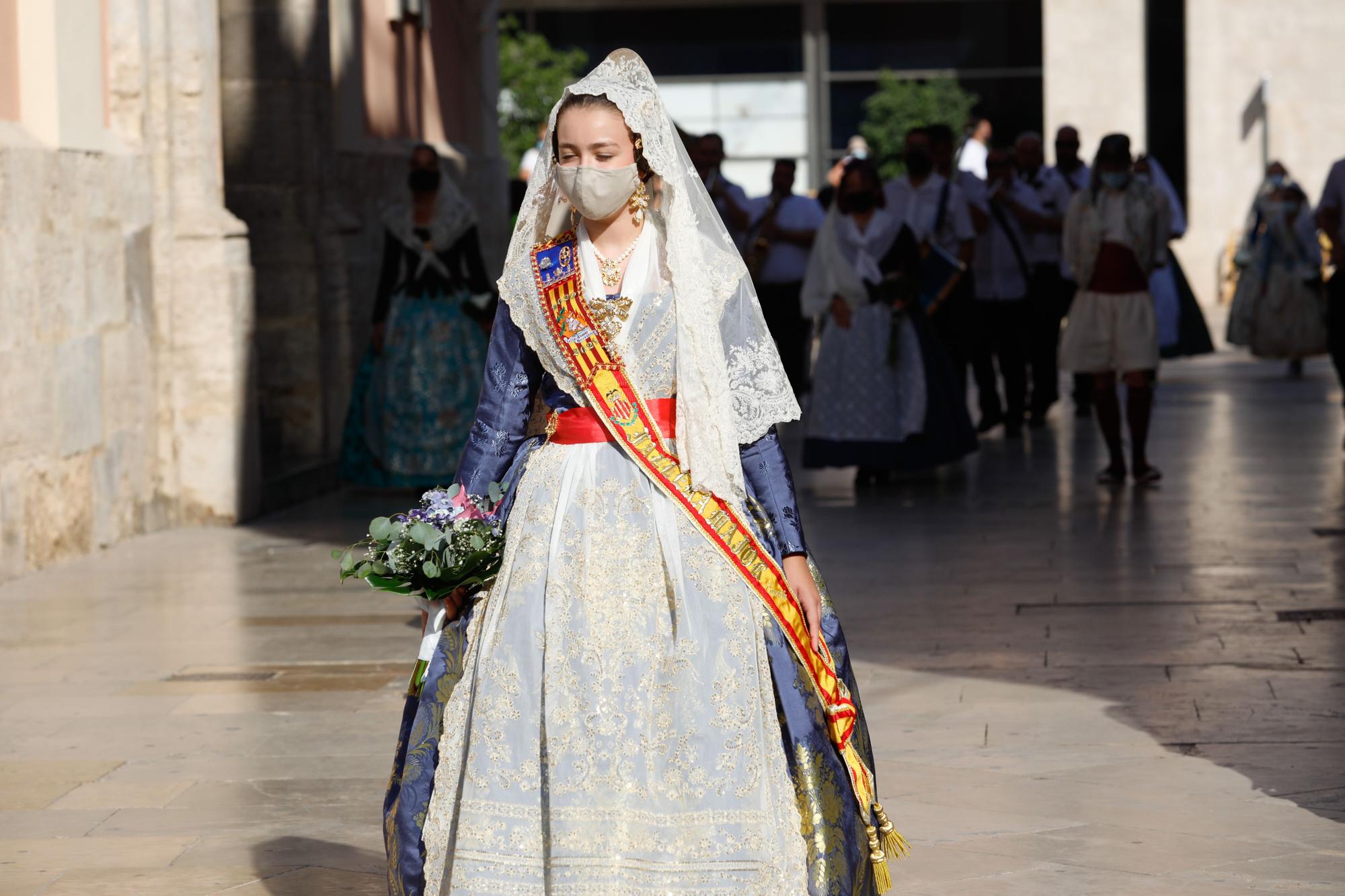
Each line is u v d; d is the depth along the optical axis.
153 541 12.00
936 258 14.63
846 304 13.81
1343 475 13.81
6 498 10.35
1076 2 35.16
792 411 4.43
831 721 4.34
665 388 4.36
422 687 4.45
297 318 14.70
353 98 16.42
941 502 13.08
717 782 4.09
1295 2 33.09
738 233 17.73
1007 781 6.20
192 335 12.56
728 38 40.00
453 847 4.20
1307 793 5.97
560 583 4.21
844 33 39.59
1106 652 8.12
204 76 12.48
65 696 7.70
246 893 5.25
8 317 10.26
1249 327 22.53
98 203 11.45
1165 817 5.76
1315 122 33.25
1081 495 13.19
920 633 8.63
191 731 7.09
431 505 4.41
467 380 13.84
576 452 4.34
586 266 4.39
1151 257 13.38
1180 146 34.75
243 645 8.67
